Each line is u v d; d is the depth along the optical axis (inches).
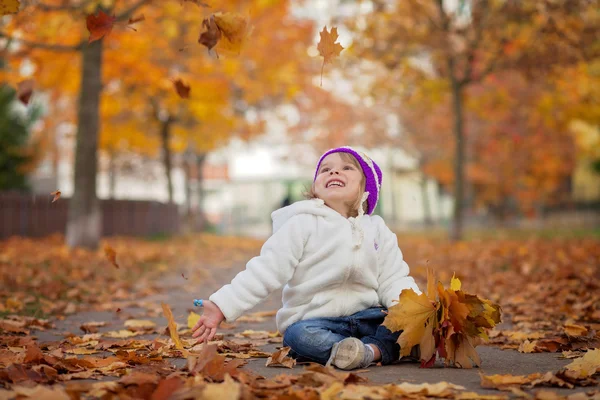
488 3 591.2
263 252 134.8
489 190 1273.4
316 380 109.6
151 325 198.4
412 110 1170.0
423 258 481.4
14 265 371.6
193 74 673.0
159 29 617.0
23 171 836.6
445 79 693.9
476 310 125.3
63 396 96.8
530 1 562.6
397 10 628.1
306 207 136.3
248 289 130.9
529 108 866.8
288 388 104.0
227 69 676.1
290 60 748.6
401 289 138.1
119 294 280.2
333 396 100.4
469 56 621.9
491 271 365.7
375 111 1245.1
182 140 967.6
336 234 134.5
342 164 141.7
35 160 865.5
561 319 206.2
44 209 721.0
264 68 742.5
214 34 128.3
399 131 1295.5
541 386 111.7
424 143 1248.8
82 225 510.3
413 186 1895.9
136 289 307.0
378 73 738.8
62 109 1003.9
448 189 1545.3
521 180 1211.9
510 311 232.7
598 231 912.3
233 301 130.1
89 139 515.8
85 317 223.5
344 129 1273.4
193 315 189.5
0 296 256.7
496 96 804.6
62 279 313.4
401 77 693.3
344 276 133.9
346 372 117.1
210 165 1956.2
